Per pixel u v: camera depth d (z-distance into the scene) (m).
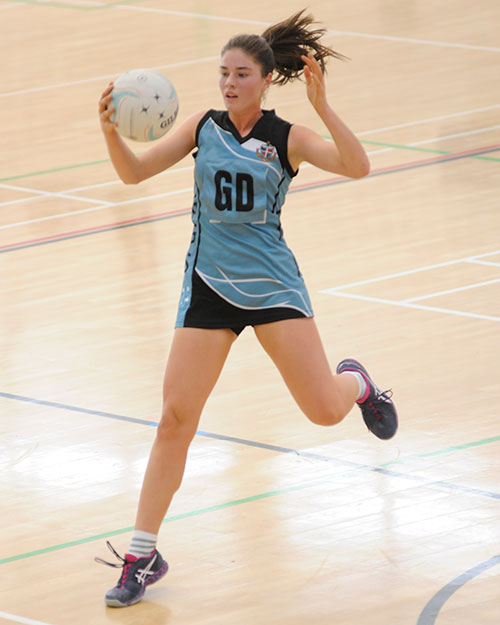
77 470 16.89
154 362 21.17
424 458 16.72
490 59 48.25
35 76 49.41
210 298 13.23
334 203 31.33
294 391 13.58
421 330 22.11
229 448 17.38
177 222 30.36
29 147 38.97
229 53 13.14
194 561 14.04
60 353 21.80
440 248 27.11
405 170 34.12
